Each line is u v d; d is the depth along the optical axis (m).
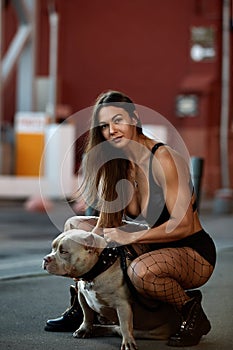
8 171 17.97
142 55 23.75
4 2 18.81
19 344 4.67
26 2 19.22
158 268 4.38
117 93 4.62
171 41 23.53
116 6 23.91
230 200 15.67
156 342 4.66
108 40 23.98
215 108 22.80
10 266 7.82
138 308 4.50
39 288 6.55
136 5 23.78
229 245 9.75
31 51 19.59
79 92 24.03
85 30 24.03
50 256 4.30
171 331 4.66
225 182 22.41
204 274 4.62
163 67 23.56
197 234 4.66
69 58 24.05
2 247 9.63
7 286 6.64
